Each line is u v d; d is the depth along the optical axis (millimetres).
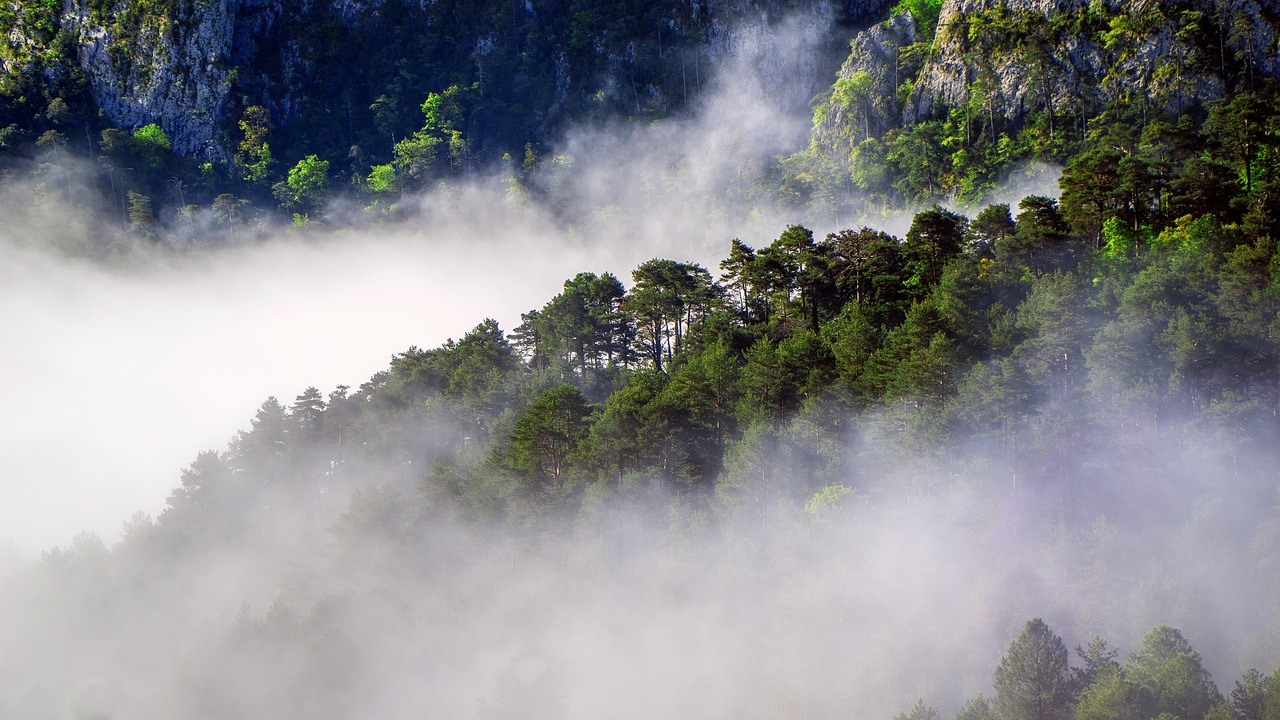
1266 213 118500
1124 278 114500
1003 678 72062
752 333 133500
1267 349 94000
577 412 113688
